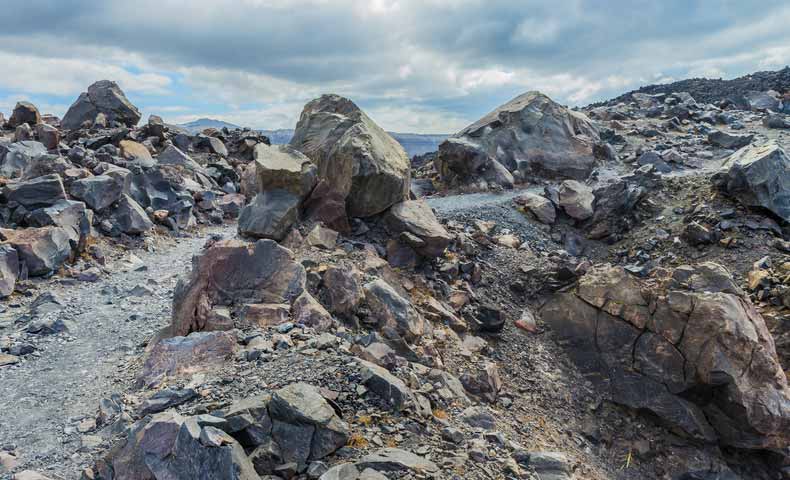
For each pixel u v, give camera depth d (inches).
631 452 511.8
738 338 503.5
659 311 556.7
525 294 716.7
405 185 746.8
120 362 448.8
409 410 348.8
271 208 669.3
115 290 625.3
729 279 559.2
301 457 281.0
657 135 1605.6
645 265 847.1
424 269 692.7
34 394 395.5
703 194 979.3
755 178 878.4
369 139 736.3
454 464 298.0
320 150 824.3
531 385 563.8
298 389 315.9
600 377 576.4
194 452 250.7
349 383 358.6
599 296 612.1
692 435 510.9
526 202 1048.8
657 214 967.6
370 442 308.8
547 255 864.9
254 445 282.5
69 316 546.9
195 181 1166.3
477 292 699.4
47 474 293.6
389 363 422.6
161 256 794.2
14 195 737.0
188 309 466.6
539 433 476.1
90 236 751.7
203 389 357.4
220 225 1027.9
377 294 542.3
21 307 573.3
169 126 1544.0
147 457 265.9
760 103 2281.0
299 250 629.9
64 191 766.5
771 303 681.6
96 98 1552.7
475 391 501.7
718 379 501.0
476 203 1061.8
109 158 1068.5
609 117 1939.0
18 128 1167.6
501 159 1305.4
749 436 500.4
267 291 493.0
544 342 631.8
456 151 1221.7
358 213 716.0
